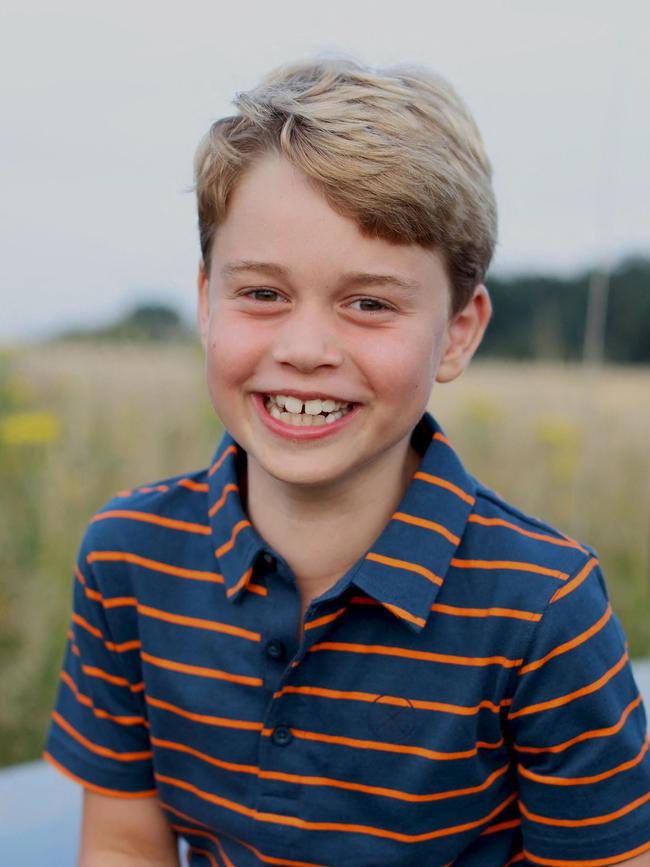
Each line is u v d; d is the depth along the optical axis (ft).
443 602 3.42
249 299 3.27
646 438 12.69
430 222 3.17
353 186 3.01
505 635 3.33
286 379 3.22
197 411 10.94
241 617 3.55
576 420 13.35
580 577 3.42
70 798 5.68
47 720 7.99
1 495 9.06
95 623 3.88
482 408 13.24
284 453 3.34
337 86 3.31
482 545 3.51
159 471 10.27
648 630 10.32
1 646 8.32
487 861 3.69
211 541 3.73
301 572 3.63
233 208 3.24
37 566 8.68
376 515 3.58
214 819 3.66
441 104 3.43
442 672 3.36
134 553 3.81
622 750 3.36
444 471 3.63
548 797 3.44
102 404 10.75
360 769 3.39
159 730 3.73
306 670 3.40
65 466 9.60
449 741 3.34
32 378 11.05
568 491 12.20
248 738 3.50
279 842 3.45
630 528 11.53
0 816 5.43
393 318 3.19
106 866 4.06
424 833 3.43
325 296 3.13
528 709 3.35
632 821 3.36
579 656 3.30
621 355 28.55
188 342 11.99
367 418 3.27
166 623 3.69
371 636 3.39
